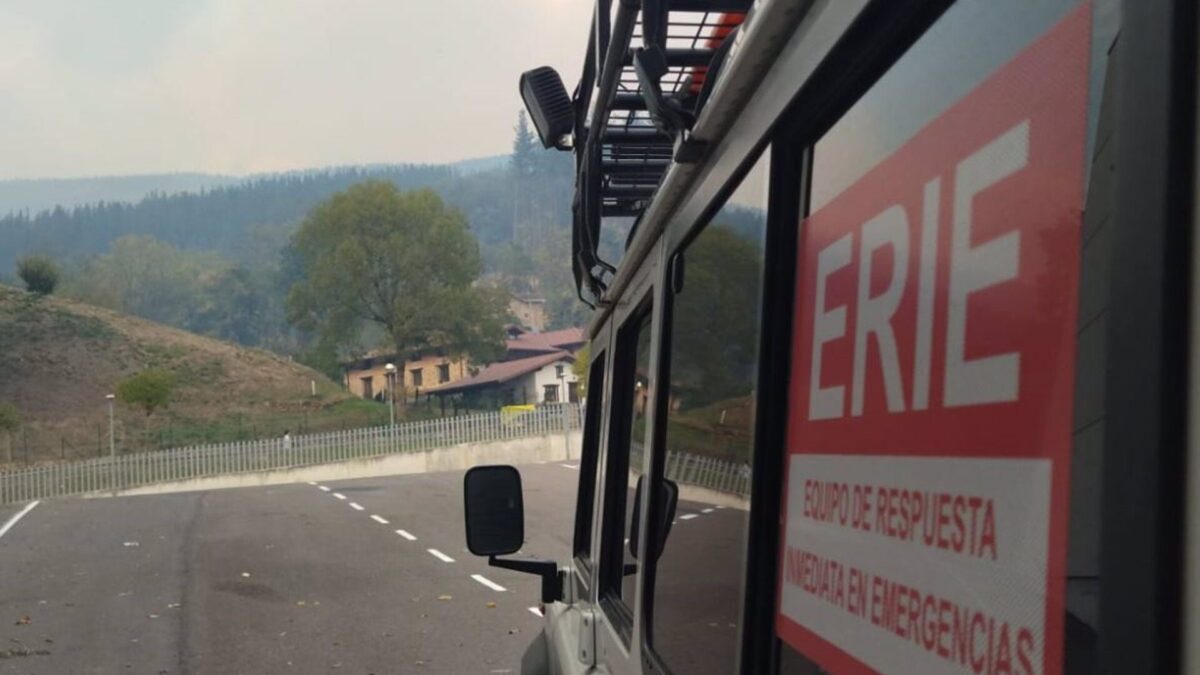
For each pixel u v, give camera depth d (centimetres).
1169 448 86
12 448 7269
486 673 1059
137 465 4494
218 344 9525
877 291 140
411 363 10144
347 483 3703
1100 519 92
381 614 1340
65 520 2623
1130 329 90
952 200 121
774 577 182
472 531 418
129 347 8975
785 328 182
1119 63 93
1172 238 86
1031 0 107
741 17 272
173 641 1216
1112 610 90
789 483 175
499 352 9912
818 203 167
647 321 316
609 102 316
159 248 17625
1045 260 103
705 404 235
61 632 1273
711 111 210
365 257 9512
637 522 313
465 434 4722
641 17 261
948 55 124
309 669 1085
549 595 453
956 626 115
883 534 134
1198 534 83
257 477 4581
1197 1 86
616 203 425
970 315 115
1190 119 86
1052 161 102
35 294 9456
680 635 252
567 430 4759
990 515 109
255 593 1505
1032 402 103
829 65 153
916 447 126
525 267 19738
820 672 156
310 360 10100
